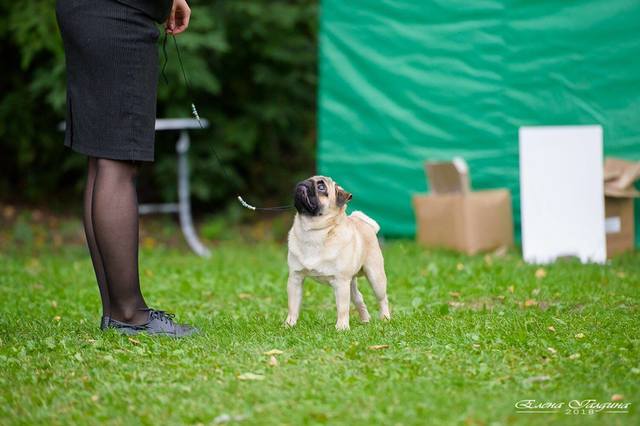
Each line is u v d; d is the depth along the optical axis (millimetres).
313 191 5379
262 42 13188
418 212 9664
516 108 9688
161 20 5520
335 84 10430
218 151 13039
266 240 12180
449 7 9859
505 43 9664
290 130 14008
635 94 9258
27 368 4684
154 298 7352
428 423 3760
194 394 4219
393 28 10117
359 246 5629
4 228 12117
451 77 9930
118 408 4043
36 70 12602
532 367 4609
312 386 4297
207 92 13234
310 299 7109
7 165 13742
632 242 9016
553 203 8727
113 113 5254
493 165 9844
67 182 13930
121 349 5051
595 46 9352
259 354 4922
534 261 8492
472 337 5184
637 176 8875
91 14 5211
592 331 5398
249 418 3869
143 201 13461
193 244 11312
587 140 8664
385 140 10273
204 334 5527
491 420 3793
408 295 7117
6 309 6684
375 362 4707
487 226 9203
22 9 11602
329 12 10398
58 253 10969
